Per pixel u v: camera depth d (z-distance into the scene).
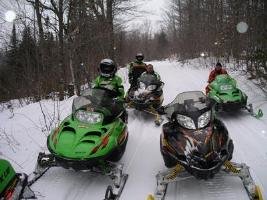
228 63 20.89
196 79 16.95
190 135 4.98
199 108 5.27
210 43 26.12
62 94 12.34
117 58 24.55
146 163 6.39
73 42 12.41
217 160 4.71
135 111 10.15
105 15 18.22
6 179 3.55
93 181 5.66
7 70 14.59
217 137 5.00
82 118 5.63
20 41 12.62
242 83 13.13
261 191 5.14
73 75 12.58
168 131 5.31
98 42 15.32
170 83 15.66
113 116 5.98
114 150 5.44
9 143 7.28
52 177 5.76
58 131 5.53
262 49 11.16
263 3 12.32
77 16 12.73
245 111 9.60
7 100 14.28
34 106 11.05
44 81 12.61
